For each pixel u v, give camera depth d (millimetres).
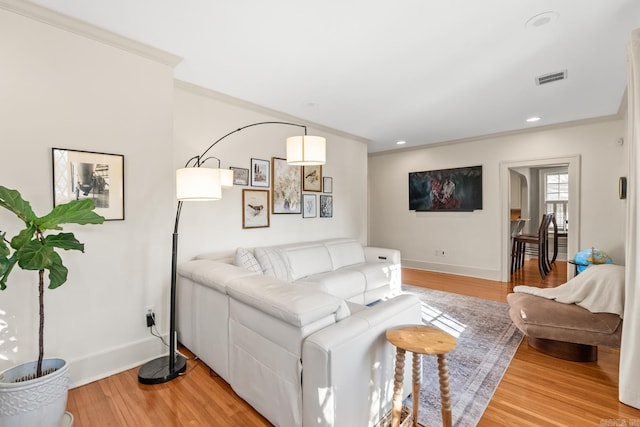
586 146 4289
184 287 2547
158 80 2426
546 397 1955
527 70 2695
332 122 4297
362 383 1539
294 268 3408
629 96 1914
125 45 2221
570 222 4445
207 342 2240
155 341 2436
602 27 2039
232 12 1898
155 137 2420
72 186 2037
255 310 1747
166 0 1789
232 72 2730
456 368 2320
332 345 1377
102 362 2164
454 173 5570
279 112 3816
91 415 1767
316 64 2590
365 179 5414
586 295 2525
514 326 3135
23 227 1866
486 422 1724
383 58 2479
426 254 5992
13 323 1848
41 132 1926
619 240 4066
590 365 2357
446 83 2975
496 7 1845
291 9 1869
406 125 4488
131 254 2312
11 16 1822
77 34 2041
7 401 1430
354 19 1969
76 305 2068
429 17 1946
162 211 2477
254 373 1762
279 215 3912
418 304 1994
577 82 2961
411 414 1746
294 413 1499
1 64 1799
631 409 1832
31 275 1903
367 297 3768
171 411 1805
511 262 5645
